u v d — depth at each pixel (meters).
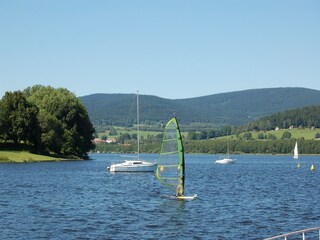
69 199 67.94
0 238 41.97
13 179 98.56
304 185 95.19
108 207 60.28
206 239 42.16
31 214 54.22
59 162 162.25
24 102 167.62
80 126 186.25
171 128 65.38
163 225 48.34
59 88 196.88
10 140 167.50
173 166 66.25
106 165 155.75
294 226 48.16
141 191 79.62
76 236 42.88
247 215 54.50
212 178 115.12
